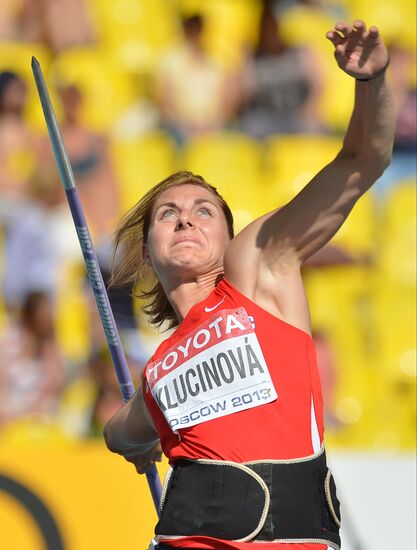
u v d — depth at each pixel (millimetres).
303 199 9500
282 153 26844
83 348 24281
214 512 9164
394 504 19672
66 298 24797
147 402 10148
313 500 9234
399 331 25938
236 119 27000
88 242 11234
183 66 27000
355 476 19891
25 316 24516
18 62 26516
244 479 9133
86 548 18312
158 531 9562
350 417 24797
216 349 9555
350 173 9391
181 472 9523
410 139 27250
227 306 9695
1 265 24875
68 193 11055
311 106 27109
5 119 26031
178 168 26531
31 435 23422
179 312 10250
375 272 26312
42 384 23953
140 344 24219
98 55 27062
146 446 11883
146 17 27344
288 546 9102
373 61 8945
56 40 26984
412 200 26875
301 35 27391
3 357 23953
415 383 25406
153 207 10742
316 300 25812
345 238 26281
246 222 26375
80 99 26562
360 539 19422
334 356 25312
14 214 25234
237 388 9391
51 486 18719
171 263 10188
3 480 18703
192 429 9516
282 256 9711
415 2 28297
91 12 27188
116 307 24359
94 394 23906
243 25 27438
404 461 20047
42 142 25984
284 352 9484
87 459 19031
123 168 26234
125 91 26859
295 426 9289
